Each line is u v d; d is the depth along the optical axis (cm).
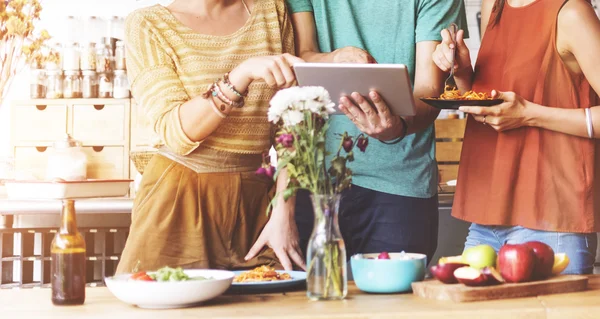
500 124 195
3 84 330
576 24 190
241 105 183
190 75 195
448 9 217
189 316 143
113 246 351
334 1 224
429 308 147
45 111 424
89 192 294
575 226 195
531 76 199
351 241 225
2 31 326
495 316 145
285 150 156
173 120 185
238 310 149
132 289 148
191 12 202
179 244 195
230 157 198
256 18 205
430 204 226
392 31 219
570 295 161
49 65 426
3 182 346
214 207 197
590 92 198
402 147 220
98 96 428
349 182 161
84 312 148
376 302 155
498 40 210
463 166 213
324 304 154
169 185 195
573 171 195
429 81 215
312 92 153
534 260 160
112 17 465
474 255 166
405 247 219
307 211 229
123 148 419
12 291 175
